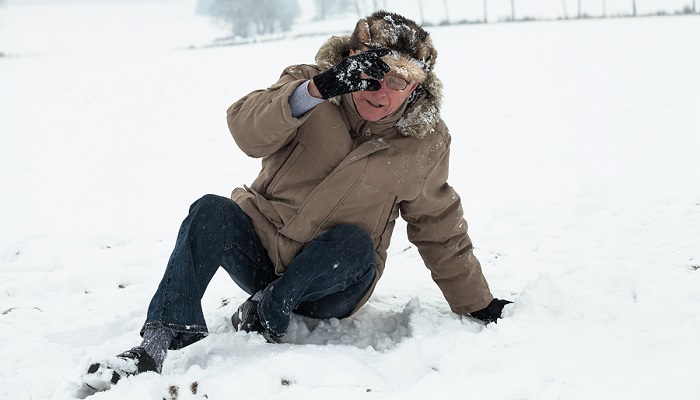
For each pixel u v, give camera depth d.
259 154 2.34
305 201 2.40
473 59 19.78
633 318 2.37
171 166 8.75
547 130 10.00
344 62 2.04
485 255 3.70
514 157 8.05
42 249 4.11
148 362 2.05
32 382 2.18
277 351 2.33
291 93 2.12
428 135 2.43
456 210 2.59
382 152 2.38
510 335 2.35
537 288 2.53
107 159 9.38
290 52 25.31
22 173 8.48
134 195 7.12
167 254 4.09
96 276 3.62
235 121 2.28
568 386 1.90
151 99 15.84
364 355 2.32
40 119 13.29
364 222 2.46
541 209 4.57
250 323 2.52
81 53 35.91
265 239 2.48
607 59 18.05
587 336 2.30
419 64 2.22
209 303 3.12
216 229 2.30
